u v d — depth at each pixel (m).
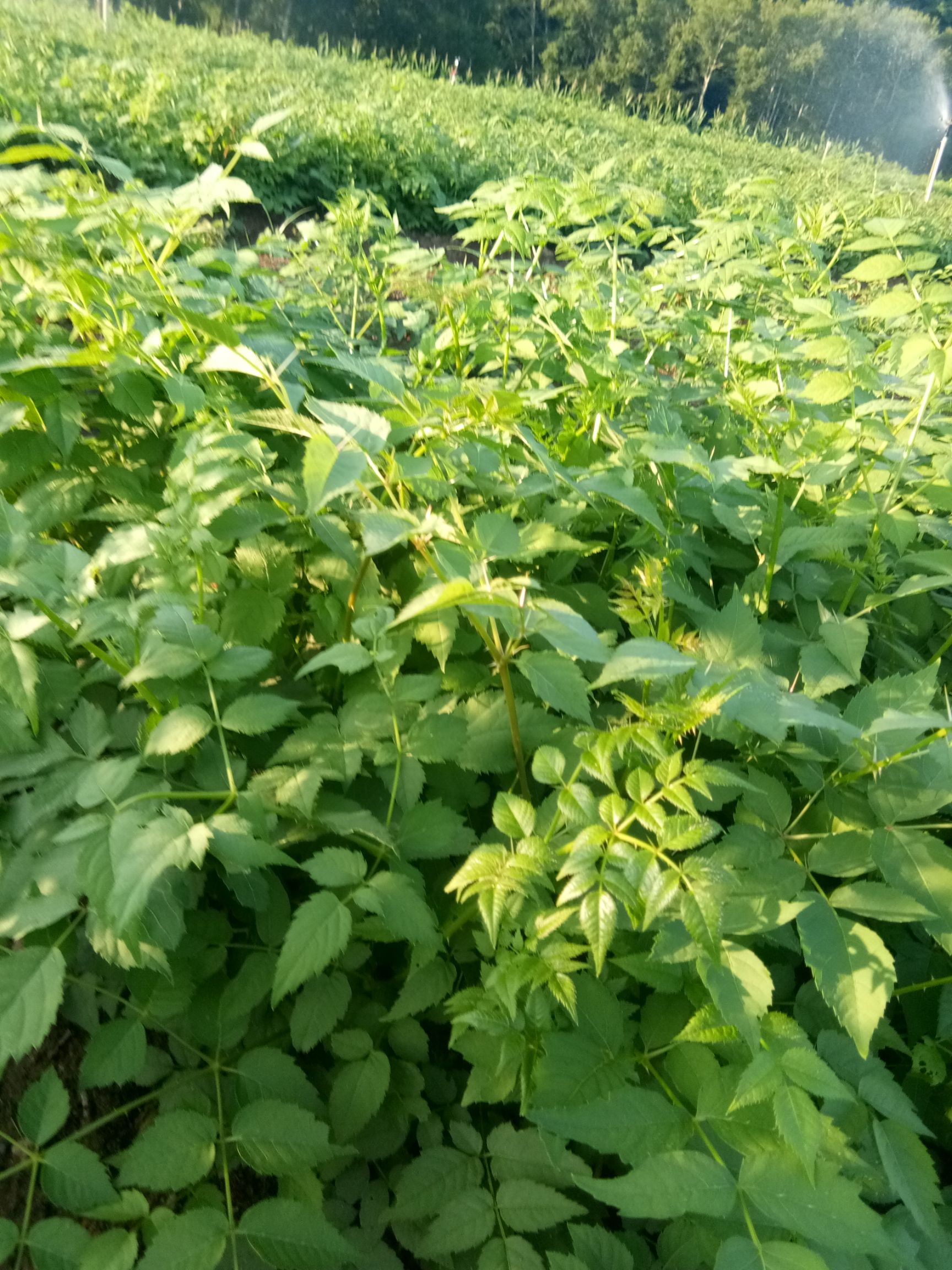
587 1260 1.34
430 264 3.05
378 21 43.78
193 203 2.29
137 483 2.00
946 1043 1.71
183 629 1.39
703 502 2.27
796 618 2.27
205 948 1.62
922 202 11.87
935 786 1.51
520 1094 1.54
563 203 2.90
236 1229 1.27
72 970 1.61
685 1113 1.27
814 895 1.42
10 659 1.32
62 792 1.42
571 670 1.40
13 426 1.79
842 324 2.62
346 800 1.52
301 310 2.94
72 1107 1.65
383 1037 1.66
